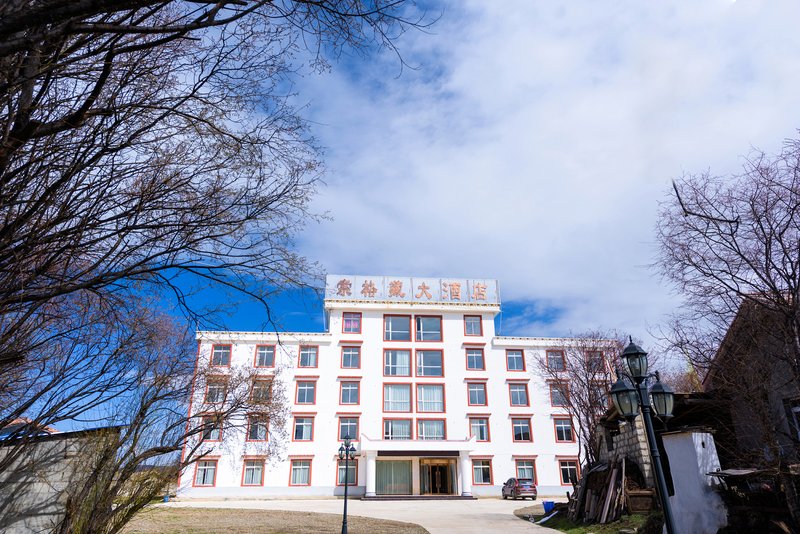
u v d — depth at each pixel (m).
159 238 4.99
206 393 13.20
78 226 4.53
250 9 4.02
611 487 13.87
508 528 16.72
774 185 8.50
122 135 4.75
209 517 20.78
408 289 42.25
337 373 38.41
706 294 9.20
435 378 39.34
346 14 4.37
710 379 10.91
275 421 18.47
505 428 38.22
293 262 5.62
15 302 4.51
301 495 34.72
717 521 9.85
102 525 9.05
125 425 9.43
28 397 6.89
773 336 8.98
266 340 37.84
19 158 4.39
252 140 5.22
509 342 40.66
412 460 37.03
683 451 10.64
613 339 24.56
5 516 8.16
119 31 3.57
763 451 9.95
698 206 9.06
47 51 3.99
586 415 22.28
